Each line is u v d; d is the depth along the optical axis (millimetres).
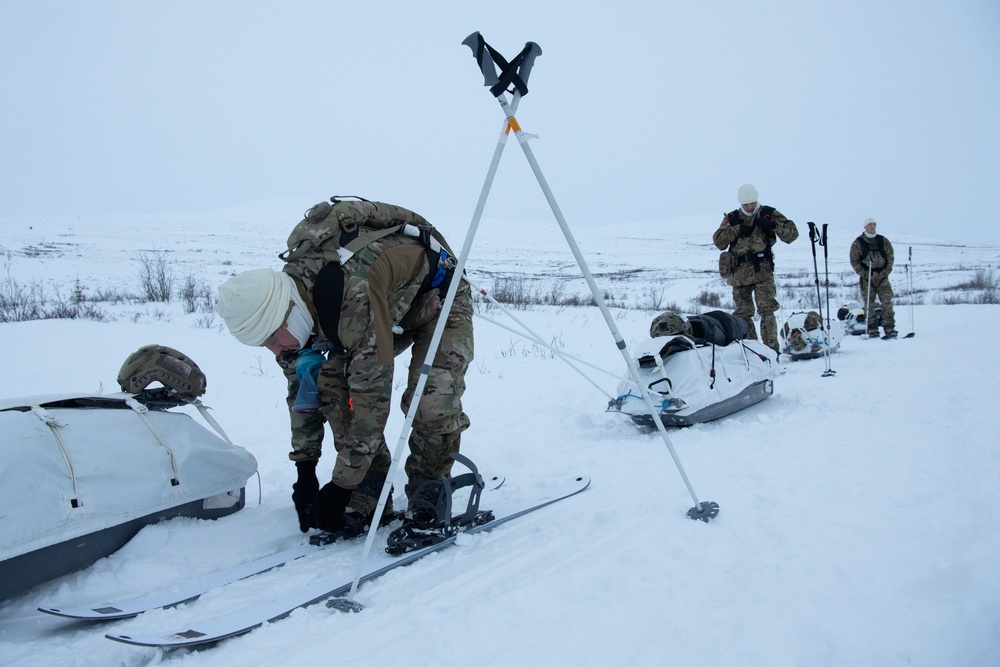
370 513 3539
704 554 2949
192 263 30031
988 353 8445
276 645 2422
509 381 8414
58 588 2893
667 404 5555
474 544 3385
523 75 2994
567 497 4113
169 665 2328
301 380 3488
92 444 3129
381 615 2607
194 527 3459
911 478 3729
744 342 6316
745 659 2105
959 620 2211
